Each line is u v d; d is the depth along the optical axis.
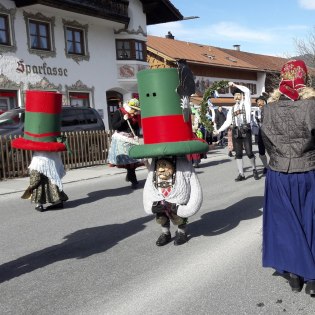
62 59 22.69
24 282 4.54
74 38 23.56
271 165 3.89
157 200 5.16
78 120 15.95
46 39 22.06
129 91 26.55
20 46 20.61
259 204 7.59
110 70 25.48
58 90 22.42
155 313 3.65
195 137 5.30
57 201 7.92
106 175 12.82
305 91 3.74
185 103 5.02
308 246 3.69
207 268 4.61
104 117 25.05
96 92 24.56
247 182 10.04
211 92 5.48
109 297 4.02
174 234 5.96
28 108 7.61
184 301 3.84
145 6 27.02
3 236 6.41
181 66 5.07
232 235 5.77
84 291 4.20
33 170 7.80
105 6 24.00
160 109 4.98
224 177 11.05
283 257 3.76
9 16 20.19
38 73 21.39
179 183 5.08
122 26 25.78
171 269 4.64
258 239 5.52
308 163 3.74
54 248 5.68
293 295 3.85
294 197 3.76
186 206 5.12
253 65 43.66
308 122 3.64
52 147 7.59
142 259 5.02
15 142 7.65
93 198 9.14
